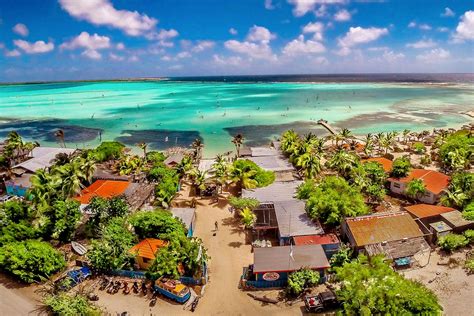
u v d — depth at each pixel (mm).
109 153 92875
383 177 67062
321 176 76250
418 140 107312
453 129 120875
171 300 40875
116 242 45969
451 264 44656
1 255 44312
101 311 38625
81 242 52906
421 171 68312
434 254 47000
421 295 32469
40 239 50812
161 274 42000
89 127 146000
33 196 55812
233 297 41406
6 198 68750
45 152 91750
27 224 51750
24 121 162375
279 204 56500
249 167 69188
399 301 31797
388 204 61969
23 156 88938
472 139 86375
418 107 185125
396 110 175375
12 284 43750
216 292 42312
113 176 75125
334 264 43938
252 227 52750
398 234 47500
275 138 121500
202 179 68062
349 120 149625
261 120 153250
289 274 42125
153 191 66875
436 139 98750
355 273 35250
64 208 52688
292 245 46781
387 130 129375
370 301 31984
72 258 49188
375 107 187250
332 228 52594
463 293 39594
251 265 45438
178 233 48469
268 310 39156
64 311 36719
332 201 51438
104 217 53656
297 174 73625
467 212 51875
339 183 57344
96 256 45000
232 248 51844
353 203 52906
